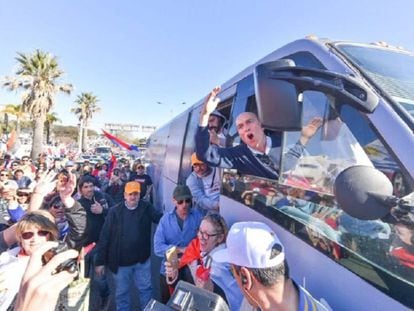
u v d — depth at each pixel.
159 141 11.55
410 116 1.67
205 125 3.25
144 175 12.87
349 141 1.86
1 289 1.98
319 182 2.03
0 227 4.44
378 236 1.56
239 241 1.69
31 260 1.26
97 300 5.16
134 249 4.35
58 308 2.62
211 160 3.45
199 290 1.87
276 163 2.54
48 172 3.20
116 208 4.40
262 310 1.70
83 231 4.15
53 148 25.66
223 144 3.62
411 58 2.48
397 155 1.57
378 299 1.52
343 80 1.64
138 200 4.46
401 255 1.44
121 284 4.37
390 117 1.68
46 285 1.14
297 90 1.73
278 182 2.47
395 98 1.81
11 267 2.10
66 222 4.48
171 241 3.93
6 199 4.66
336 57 2.18
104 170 16.25
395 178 1.56
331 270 1.82
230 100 3.69
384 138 1.66
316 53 2.33
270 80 1.71
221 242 2.96
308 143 2.20
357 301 1.63
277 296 1.62
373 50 2.39
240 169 3.16
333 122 2.00
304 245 2.07
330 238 1.87
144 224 4.45
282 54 2.74
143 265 4.49
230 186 3.36
